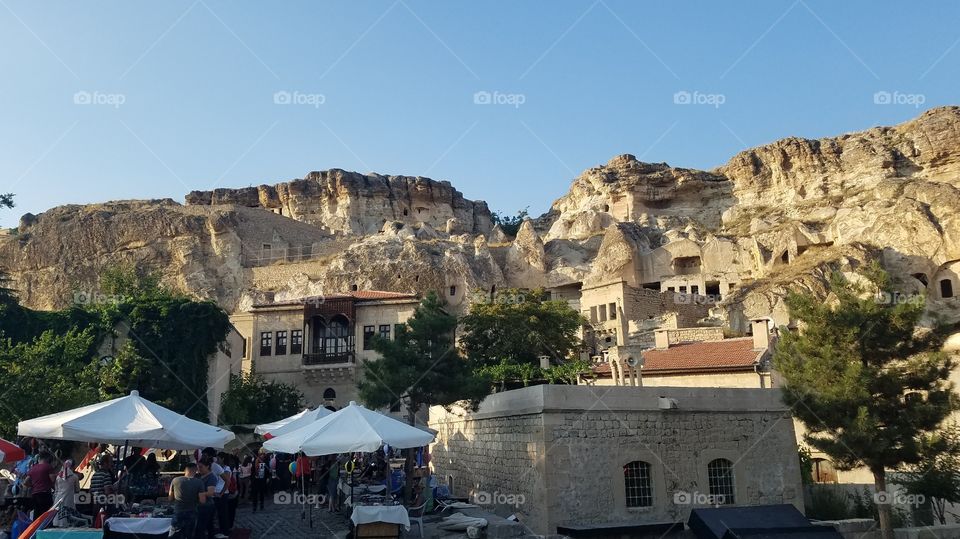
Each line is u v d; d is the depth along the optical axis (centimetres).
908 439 2178
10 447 1684
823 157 11381
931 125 10606
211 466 1656
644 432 2219
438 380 2519
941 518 2667
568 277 9431
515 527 1909
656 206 12181
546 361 3797
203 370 4506
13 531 1514
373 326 5344
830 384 2288
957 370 3025
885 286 2408
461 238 10362
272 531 1903
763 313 6938
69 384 3262
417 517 2097
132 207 10662
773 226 9331
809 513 2475
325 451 1659
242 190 14112
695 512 2089
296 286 9019
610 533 2003
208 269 9594
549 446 2075
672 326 6291
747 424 2373
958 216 7888
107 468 1692
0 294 4559
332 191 13675
